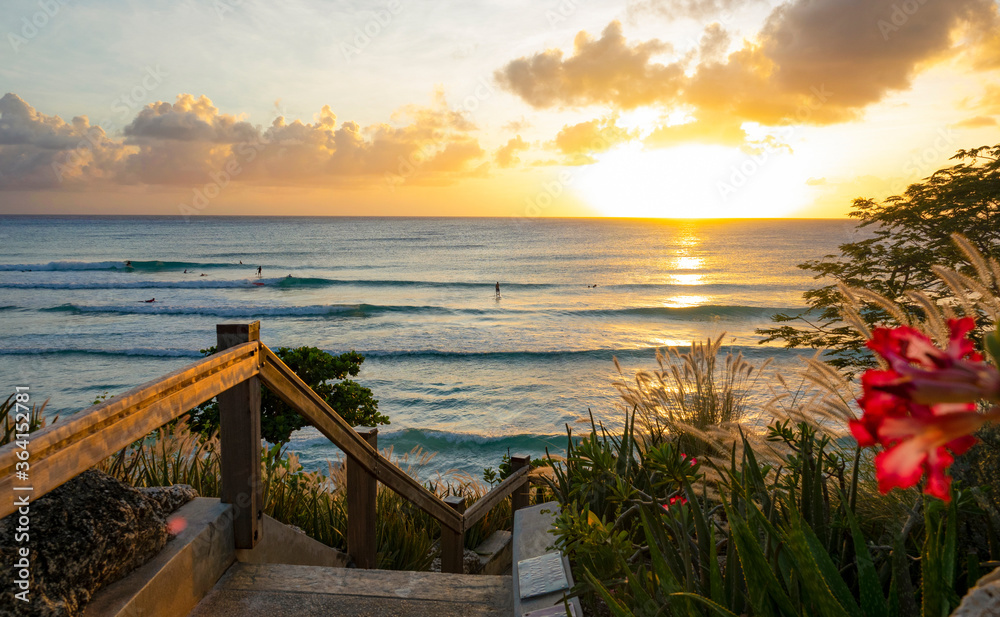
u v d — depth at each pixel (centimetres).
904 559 174
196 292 5491
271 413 1025
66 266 7125
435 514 451
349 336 3688
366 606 270
